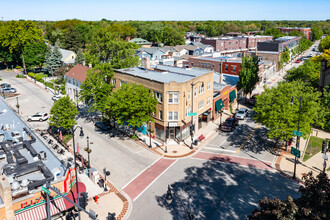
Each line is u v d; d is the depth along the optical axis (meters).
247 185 33.09
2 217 22.78
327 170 36.09
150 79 45.56
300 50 143.75
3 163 29.11
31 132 36.94
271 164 38.16
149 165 38.47
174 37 165.12
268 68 97.56
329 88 55.31
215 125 53.59
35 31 113.94
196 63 89.31
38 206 24.56
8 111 47.66
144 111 44.09
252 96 68.19
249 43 148.88
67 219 26.61
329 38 122.31
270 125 40.09
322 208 18.70
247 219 27.19
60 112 45.28
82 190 28.22
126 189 32.81
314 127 52.62
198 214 28.16
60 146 44.41
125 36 185.62
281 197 30.50
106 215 28.11
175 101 43.97
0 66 120.44
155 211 28.80
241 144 44.88
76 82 69.56
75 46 131.62
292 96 38.84
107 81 56.12
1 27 116.94
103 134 49.38
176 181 34.31
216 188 32.62
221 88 59.78
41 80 91.06
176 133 46.44
